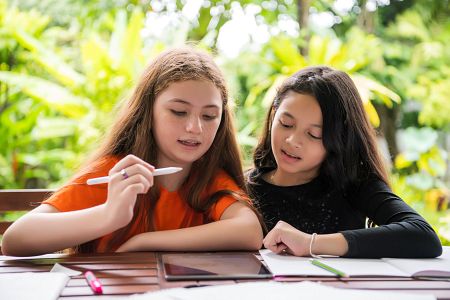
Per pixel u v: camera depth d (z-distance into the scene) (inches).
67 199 46.1
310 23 172.4
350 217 55.4
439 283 36.2
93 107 125.0
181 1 172.7
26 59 152.9
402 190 117.4
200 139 45.9
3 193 61.4
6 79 127.4
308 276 36.9
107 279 35.4
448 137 173.9
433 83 160.7
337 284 35.3
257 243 45.4
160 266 38.5
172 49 50.5
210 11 173.0
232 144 52.3
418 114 173.0
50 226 40.8
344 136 52.1
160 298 30.3
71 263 39.5
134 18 126.2
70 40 168.6
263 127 58.6
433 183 147.0
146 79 49.1
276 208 55.4
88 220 40.2
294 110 50.4
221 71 50.6
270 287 32.6
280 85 55.9
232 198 48.7
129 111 49.9
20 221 42.0
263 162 58.6
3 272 37.5
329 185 55.1
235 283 34.8
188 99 45.3
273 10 175.6
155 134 48.2
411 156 151.9
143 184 39.4
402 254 43.6
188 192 50.6
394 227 44.6
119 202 39.1
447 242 91.4
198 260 39.9
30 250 41.0
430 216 126.8
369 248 43.0
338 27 175.6
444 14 170.1
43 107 139.1
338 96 51.2
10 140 141.6
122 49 126.0
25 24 146.2
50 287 32.9
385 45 167.8
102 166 48.6
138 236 44.4
